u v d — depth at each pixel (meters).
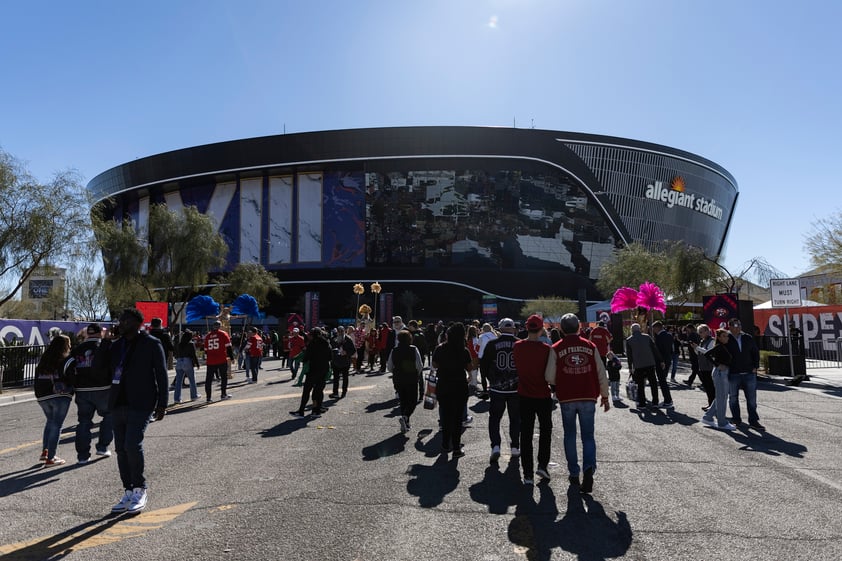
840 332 23.69
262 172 88.06
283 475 6.01
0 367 17.52
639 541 4.00
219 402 12.92
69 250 22.56
